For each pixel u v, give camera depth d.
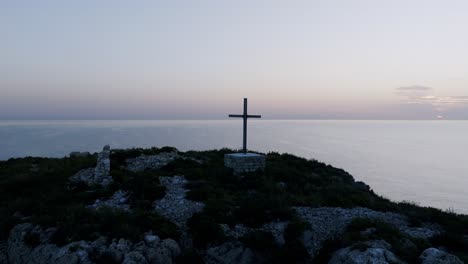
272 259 15.47
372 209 21.92
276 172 27.41
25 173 27.50
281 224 17.95
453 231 18.48
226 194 22.16
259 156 27.19
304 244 16.45
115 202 20.92
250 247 15.95
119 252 14.88
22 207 19.95
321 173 30.14
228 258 15.67
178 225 17.95
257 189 23.98
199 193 21.80
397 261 13.59
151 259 14.98
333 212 19.92
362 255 13.82
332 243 16.09
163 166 27.86
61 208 19.17
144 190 21.94
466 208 122.00
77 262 14.40
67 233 16.12
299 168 30.69
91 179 24.67
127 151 31.12
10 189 23.66
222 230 16.92
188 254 15.67
